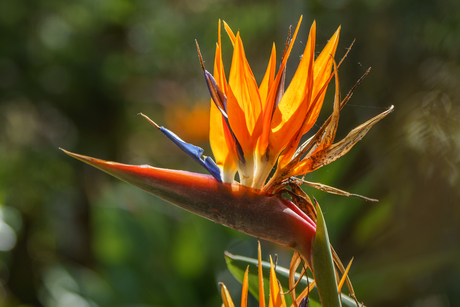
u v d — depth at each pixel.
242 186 1.00
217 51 1.02
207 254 2.77
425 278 2.60
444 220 2.26
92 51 4.77
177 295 2.61
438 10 2.46
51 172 4.89
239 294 2.53
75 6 4.64
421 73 2.42
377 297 2.32
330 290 0.98
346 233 2.96
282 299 1.02
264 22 3.57
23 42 4.34
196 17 4.56
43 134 5.04
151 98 5.14
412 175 2.24
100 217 2.94
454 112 2.00
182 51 4.82
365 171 2.75
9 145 4.80
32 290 4.87
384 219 2.59
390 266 2.37
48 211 4.91
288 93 0.99
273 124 1.00
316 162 0.99
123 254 2.78
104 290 2.68
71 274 2.89
